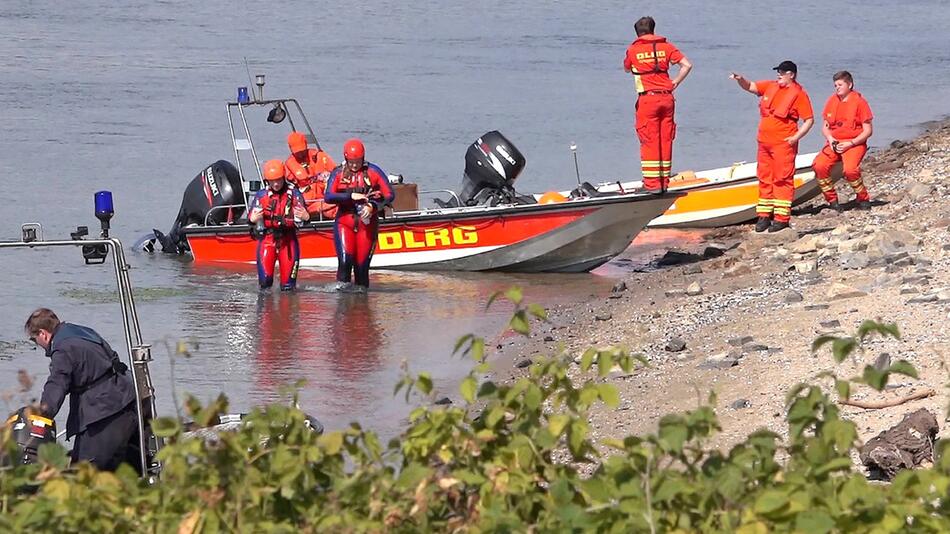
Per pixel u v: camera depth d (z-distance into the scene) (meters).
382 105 130.38
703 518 13.91
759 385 37.56
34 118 120.56
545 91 140.38
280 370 48.75
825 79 153.38
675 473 14.50
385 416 42.00
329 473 15.41
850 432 14.78
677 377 40.44
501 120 122.50
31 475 15.32
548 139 113.56
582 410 16.31
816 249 62.25
